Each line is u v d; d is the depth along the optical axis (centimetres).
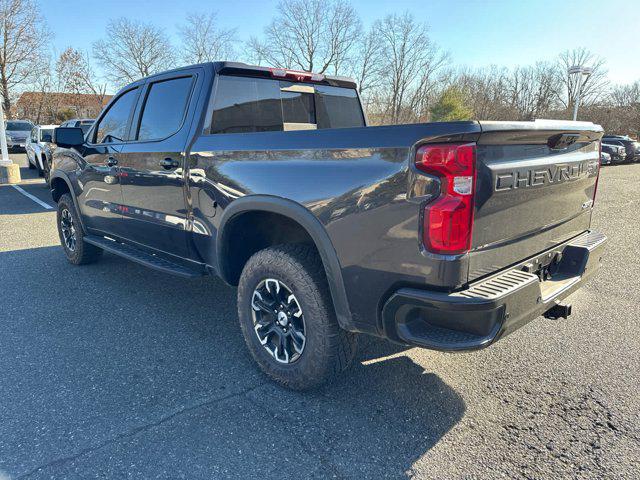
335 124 428
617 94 5962
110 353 323
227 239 298
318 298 249
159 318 383
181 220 333
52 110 4456
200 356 320
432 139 194
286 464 218
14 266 522
